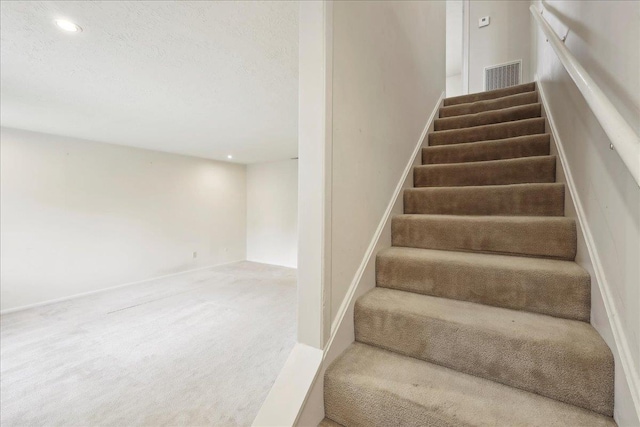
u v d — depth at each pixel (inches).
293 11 58.1
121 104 107.7
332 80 40.3
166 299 156.9
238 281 195.5
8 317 129.6
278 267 240.2
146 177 193.2
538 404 32.6
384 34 59.9
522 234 50.8
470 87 149.6
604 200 35.5
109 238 173.8
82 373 87.1
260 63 78.4
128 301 152.9
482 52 147.5
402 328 42.8
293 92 97.5
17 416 69.6
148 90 95.1
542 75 85.4
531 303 42.4
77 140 159.8
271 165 252.5
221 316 132.6
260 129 144.8
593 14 38.5
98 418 68.8
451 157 81.9
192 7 56.7
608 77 33.3
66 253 155.3
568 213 52.7
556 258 48.3
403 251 56.6
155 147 188.2
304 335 40.1
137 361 93.7
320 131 38.4
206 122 132.0
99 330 117.0
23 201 140.3
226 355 97.7
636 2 26.9
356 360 41.4
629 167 20.4
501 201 61.0
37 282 144.9
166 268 205.6
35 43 67.6
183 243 216.7
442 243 57.7
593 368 31.3
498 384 36.2
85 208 162.9
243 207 265.4
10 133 136.3
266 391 78.6
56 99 102.0
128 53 72.8
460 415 31.1
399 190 67.6
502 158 75.6
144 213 191.9
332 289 41.1
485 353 37.2
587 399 31.6
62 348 102.2
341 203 43.4
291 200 241.6
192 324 123.4
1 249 134.4
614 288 31.9
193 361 93.7
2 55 72.8
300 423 34.4
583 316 39.2
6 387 80.5
